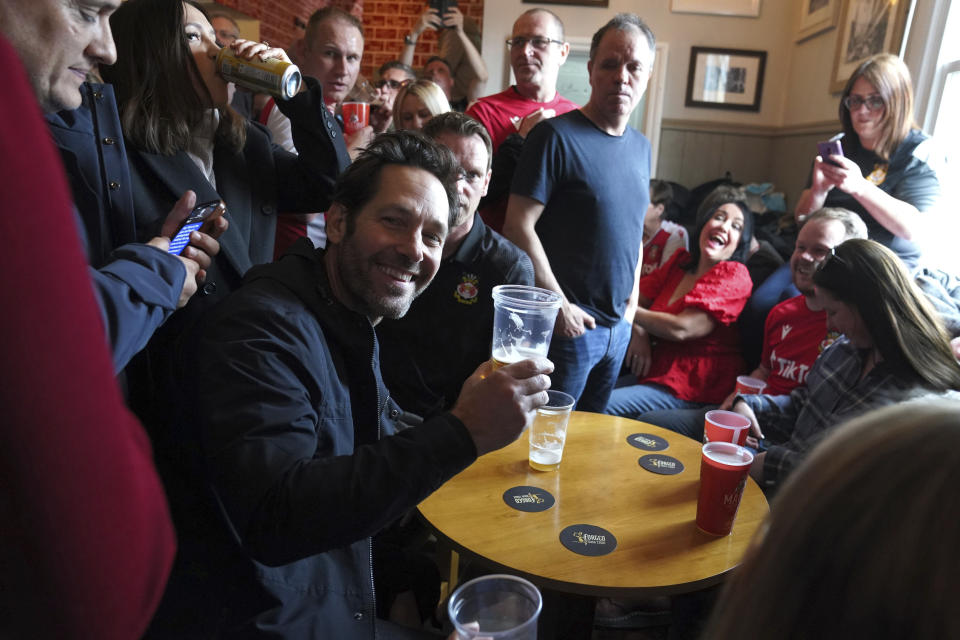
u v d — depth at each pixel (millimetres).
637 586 1054
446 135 1701
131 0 1155
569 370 2227
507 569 1093
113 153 1077
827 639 361
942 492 337
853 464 373
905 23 3020
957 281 2262
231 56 1235
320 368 1017
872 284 1599
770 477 1665
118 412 366
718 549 1172
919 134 2502
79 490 336
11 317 304
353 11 5258
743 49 4797
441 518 1239
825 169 2375
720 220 2742
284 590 991
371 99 3053
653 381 2748
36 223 313
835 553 358
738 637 400
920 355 1571
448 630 1507
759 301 2688
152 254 928
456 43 4301
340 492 814
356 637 1025
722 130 4953
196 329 1031
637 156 2283
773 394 2402
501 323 1144
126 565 368
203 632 1040
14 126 310
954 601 318
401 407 1852
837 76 3875
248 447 858
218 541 1044
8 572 345
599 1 4801
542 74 2779
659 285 3133
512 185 2191
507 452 1540
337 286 1132
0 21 739
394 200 1049
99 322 358
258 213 1466
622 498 1342
